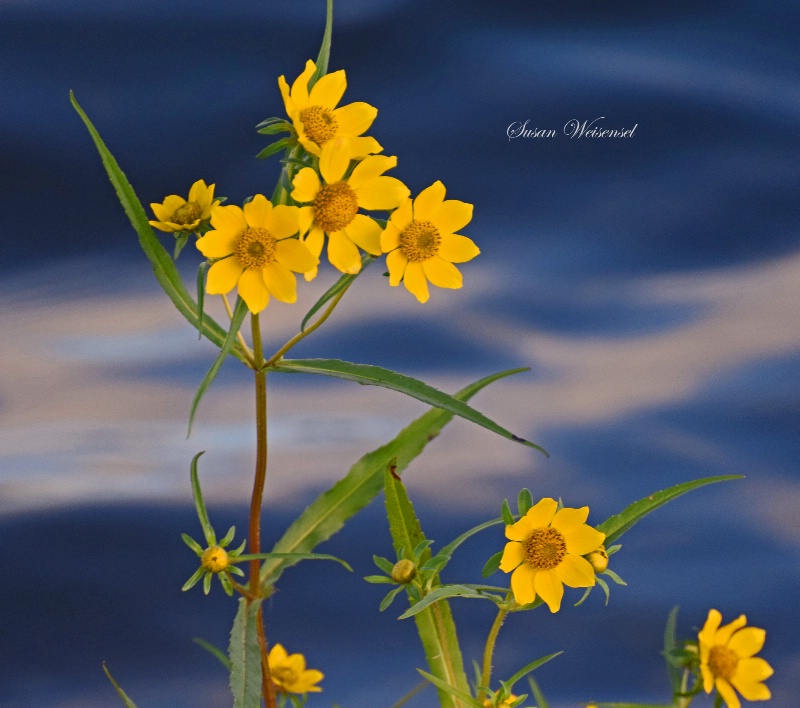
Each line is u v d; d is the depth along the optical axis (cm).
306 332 253
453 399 252
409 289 253
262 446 255
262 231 251
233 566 254
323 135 252
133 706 255
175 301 254
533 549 252
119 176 254
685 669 252
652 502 255
